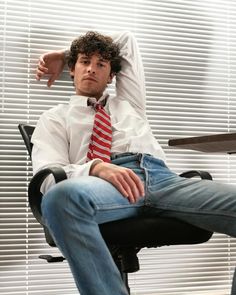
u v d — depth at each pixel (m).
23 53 2.30
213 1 2.69
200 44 2.65
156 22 2.56
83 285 1.31
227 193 1.54
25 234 2.27
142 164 1.76
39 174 1.57
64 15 2.39
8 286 2.23
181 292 2.55
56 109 1.97
